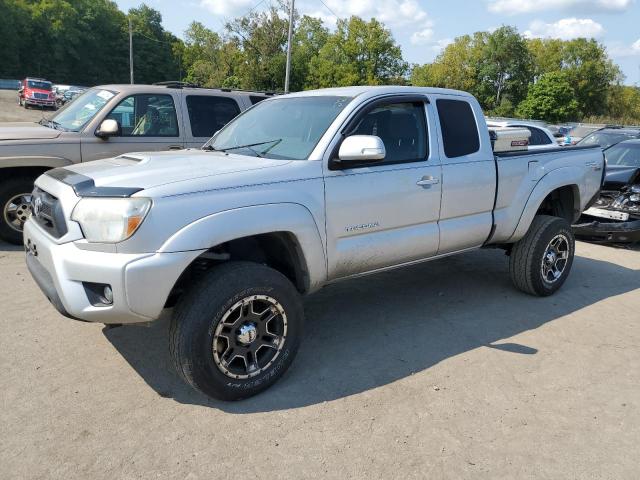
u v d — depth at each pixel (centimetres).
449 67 7562
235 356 327
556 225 522
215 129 732
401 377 372
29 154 612
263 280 326
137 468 271
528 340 441
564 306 524
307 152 372
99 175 330
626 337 457
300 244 350
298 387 354
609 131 1132
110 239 293
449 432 312
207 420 313
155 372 365
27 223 364
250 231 323
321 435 303
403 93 420
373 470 277
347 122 381
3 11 8050
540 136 1105
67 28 8744
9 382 344
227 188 322
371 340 430
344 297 525
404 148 418
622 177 797
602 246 812
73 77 9169
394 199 400
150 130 687
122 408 322
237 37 4150
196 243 302
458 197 446
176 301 342
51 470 267
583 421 329
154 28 10588
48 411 315
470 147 459
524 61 8162
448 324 467
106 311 296
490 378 376
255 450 288
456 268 632
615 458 296
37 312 452
